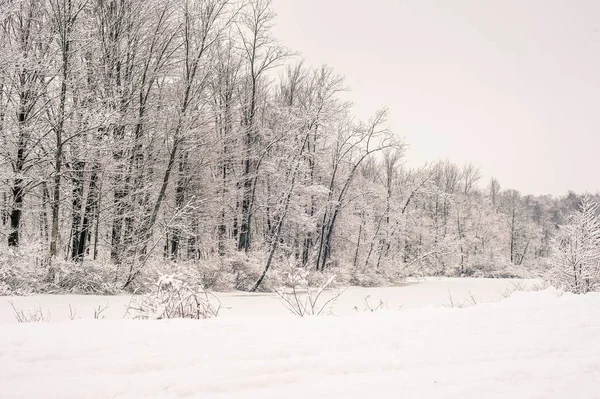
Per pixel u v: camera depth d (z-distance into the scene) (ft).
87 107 50.96
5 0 45.75
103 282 48.62
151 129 61.57
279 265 73.36
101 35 55.83
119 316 31.12
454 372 10.85
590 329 16.43
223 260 67.15
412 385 9.79
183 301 22.43
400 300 57.93
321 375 10.52
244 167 78.74
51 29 50.44
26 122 49.06
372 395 9.09
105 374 10.11
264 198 81.00
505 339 14.58
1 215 58.03
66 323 15.83
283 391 9.30
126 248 54.54
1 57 45.78
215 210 73.67
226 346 12.80
